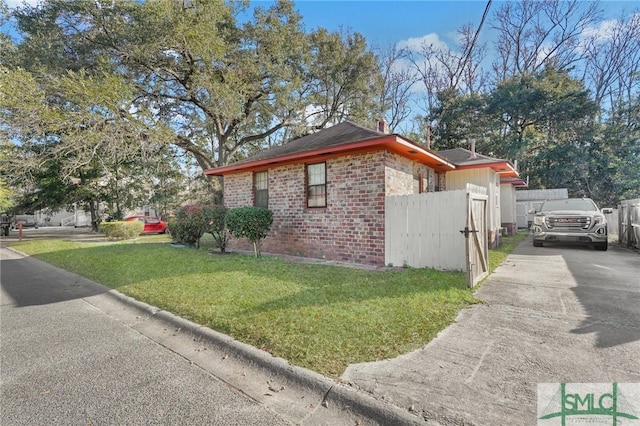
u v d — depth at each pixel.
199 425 2.07
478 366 2.56
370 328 3.30
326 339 3.06
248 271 6.28
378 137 6.66
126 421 2.12
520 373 2.45
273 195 9.45
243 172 10.44
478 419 1.95
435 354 2.78
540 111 20.47
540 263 6.96
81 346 3.38
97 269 7.39
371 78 21.33
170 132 14.41
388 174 7.22
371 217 7.23
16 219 28.75
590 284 5.07
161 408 2.26
